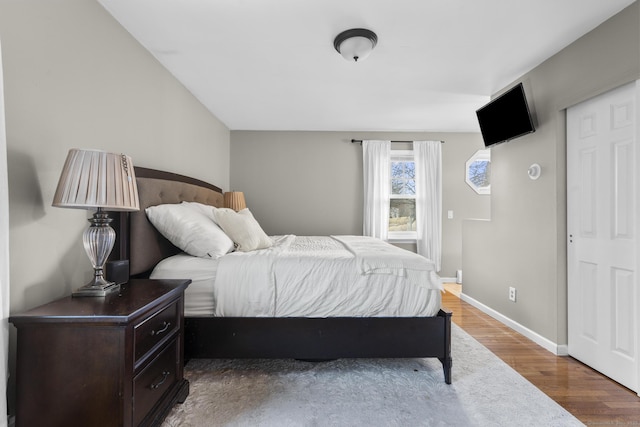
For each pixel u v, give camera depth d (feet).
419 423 4.84
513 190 8.93
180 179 8.53
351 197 14.38
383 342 6.00
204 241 6.55
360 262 6.14
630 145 5.85
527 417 5.00
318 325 5.98
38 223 4.41
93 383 3.61
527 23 6.12
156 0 5.38
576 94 6.77
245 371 6.36
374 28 6.25
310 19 5.94
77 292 4.36
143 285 5.07
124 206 4.48
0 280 3.37
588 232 6.74
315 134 14.29
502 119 8.72
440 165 14.23
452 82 8.96
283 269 6.08
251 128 13.91
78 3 5.02
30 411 3.63
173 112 8.48
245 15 5.81
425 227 14.14
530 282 8.24
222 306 5.98
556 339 7.33
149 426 4.13
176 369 5.14
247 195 14.23
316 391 5.67
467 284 11.55
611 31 5.94
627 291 5.93
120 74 6.14
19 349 3.62
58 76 4.67
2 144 3.42
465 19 5.97
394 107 11.10
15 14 3.99
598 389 5.84
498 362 6.86
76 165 4.15
